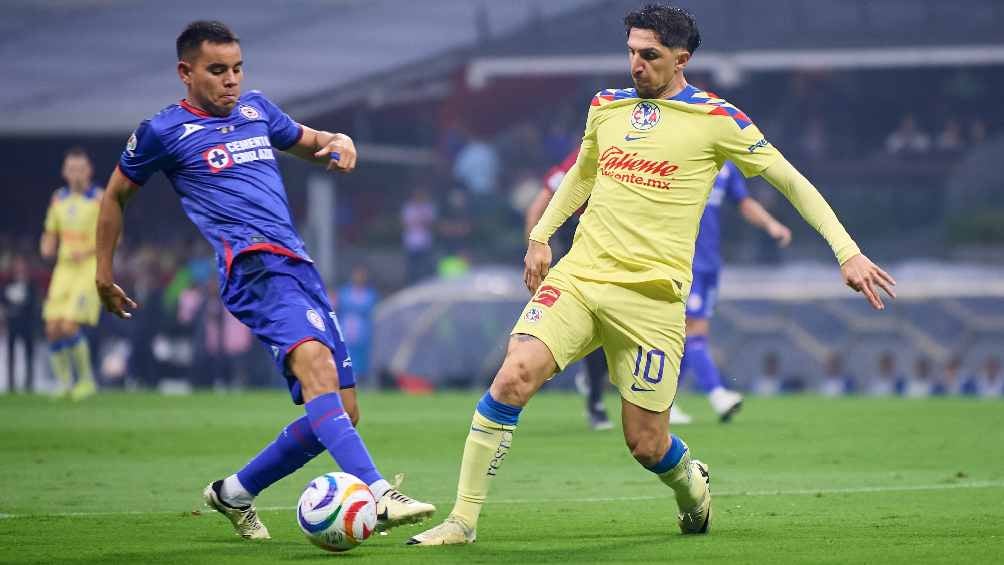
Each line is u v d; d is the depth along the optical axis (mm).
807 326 78500
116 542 22234
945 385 76312
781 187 22156
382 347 81812
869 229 103375
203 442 41594
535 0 117250
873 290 21156
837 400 60469
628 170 22438
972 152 107125
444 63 107938
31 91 109125
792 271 81750
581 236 22734
